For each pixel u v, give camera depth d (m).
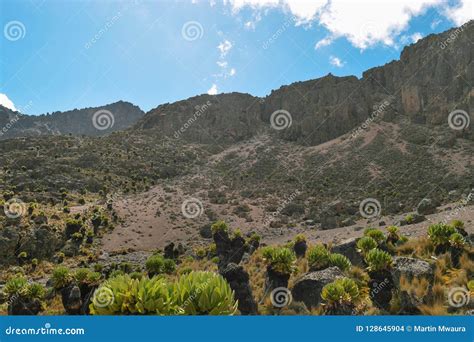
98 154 125.50
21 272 44.94
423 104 126.50
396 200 73.62
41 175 100.38
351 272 15.45
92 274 16.45
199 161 137.00
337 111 144.62
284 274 14.78
